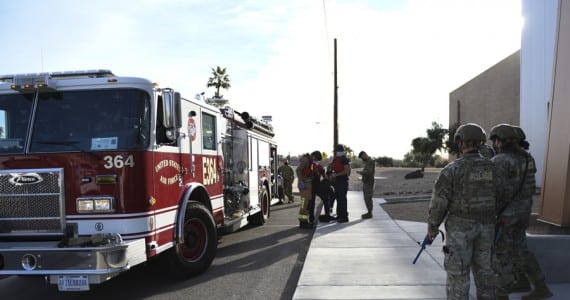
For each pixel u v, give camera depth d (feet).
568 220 22.38
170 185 20.15
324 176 38.81
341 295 17.93
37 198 17.47
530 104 73.10
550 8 65.82
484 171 13.11
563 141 22.80
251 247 29.25
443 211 13.25
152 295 19.48
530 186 15.62
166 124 18.92
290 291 19.54
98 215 17.31
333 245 27.50
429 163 231.09
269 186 42.83
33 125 18.24
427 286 18.94
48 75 18.24
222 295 19.16
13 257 16.12
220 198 27.37
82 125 18.15
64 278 15.97
